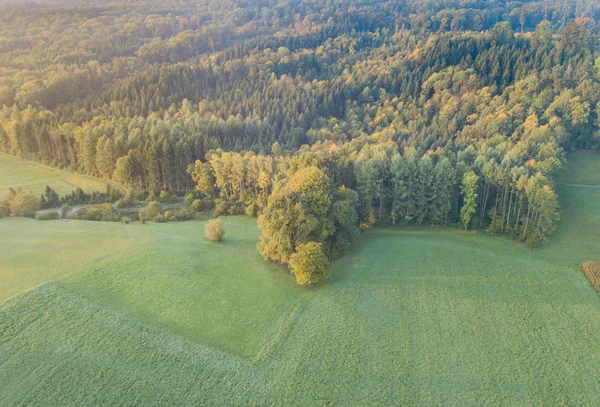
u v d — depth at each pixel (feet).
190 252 279.08
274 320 220.02
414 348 203.00
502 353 201.26
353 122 531.09
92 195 404.16
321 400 173.58
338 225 289.94
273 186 336.90
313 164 330.95
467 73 537.24
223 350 195.83
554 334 213.87
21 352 180.96
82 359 180.34
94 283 233.55
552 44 561.02
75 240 288.30
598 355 200.13
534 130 385.09
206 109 559.38
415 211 344.28
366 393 177.47
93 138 465.47
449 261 280.92
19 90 601.62
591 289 250.57
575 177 385.91
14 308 203.82
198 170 411.34
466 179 325.42
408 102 550.77
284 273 264.72
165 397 168.25
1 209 344.28
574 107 425.28
